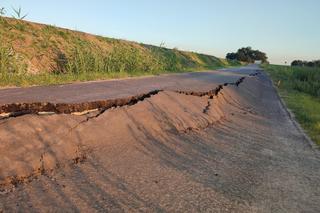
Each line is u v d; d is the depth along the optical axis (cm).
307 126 1125
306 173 644
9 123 580
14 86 1186
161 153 677
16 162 500
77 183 489
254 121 1160
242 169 630
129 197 462
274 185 564
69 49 1988
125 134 749
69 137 625
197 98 1232
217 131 930
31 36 1848
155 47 4034
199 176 570
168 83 1811
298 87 2933
